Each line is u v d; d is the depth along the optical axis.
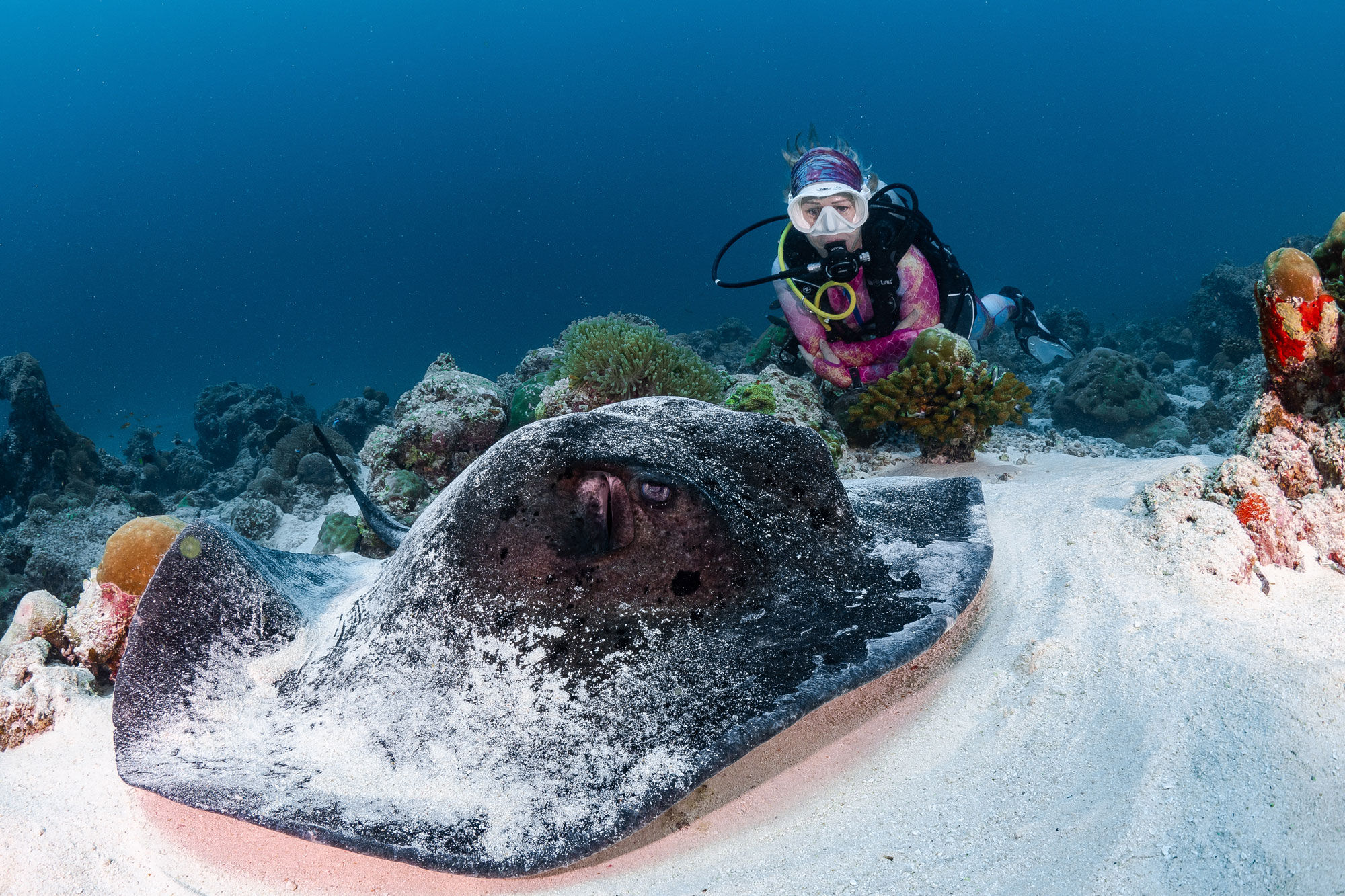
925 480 3.22
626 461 2.19
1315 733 1.60
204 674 2.29
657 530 2.12
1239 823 1.43
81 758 2.47
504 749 1.82
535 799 1.70
